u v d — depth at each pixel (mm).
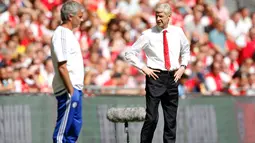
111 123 41469
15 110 38844
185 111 43844
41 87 44625
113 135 41469
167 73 28766
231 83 51719
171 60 28891
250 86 52531
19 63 45156
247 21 58938
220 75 51719
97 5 52781
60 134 25297
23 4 50312
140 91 44625
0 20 48562
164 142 29281
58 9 51125
